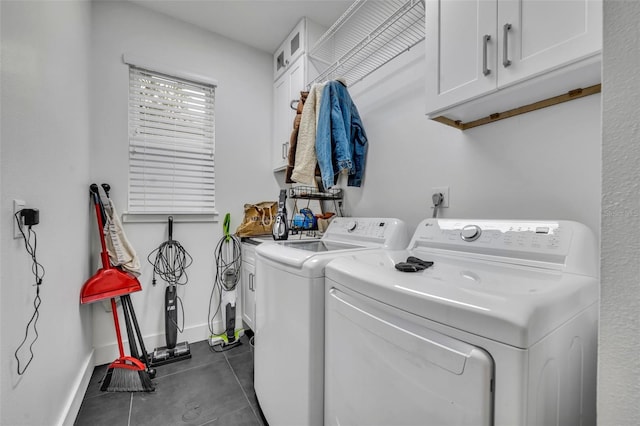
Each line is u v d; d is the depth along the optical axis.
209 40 2.31
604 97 0.35
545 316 0.50
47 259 1.10
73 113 1.46
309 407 0.95
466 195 1.34
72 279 1.42
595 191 0.95
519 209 1.15
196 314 2.22
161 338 2.07
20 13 0.91
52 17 1.18
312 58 2.15
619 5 0.34
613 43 0.34
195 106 2.27
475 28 0.98
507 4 0.89
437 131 1.48
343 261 0.94
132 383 1.57
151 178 2.08
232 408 1.43
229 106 2.41
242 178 2.47
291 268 1.05
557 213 1.04
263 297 1.32
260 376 1.36
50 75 1.15
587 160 0.96
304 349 0.97
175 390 1.58
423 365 0.58
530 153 1.11
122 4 1.97
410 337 0.61
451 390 0.53
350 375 0.81
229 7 2.04
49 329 1.10
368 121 1.93
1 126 0.79
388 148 1.78
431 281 0.68
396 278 0.71
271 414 1.21
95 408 1.43
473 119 1.26
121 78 1.96
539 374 0.48
